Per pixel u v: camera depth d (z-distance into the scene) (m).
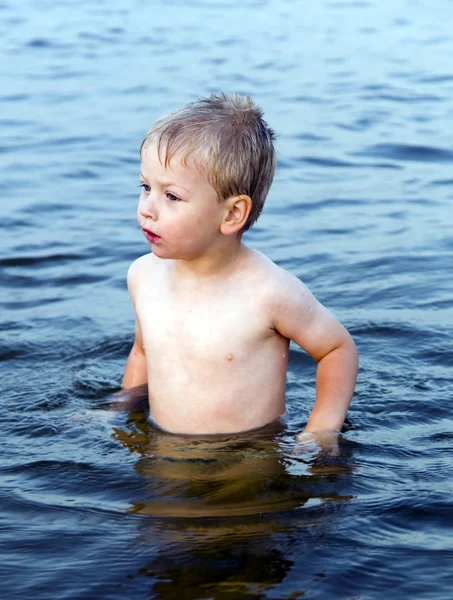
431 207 6.73
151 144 3.10
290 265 5.47
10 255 5.68
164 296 3.39
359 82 11.70
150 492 2.82
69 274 5.38
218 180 3.07
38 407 3.56
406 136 8.97
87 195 7.11
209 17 17.75
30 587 2.31
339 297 4.89
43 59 13.34
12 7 18.75
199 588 2.30
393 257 5.57
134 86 11.41
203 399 3.32
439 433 3.28
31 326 4.54
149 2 19.86
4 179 7.49
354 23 16.92
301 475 2.93
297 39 15.19
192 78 11.88
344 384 3.36
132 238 6.06
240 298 3.27
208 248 3.21
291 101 10.59
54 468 2.99
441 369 3.91
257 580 2.33
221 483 2.87
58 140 8.85
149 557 2.44
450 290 4.96
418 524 2.61
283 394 3.44
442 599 2.25
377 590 2.29
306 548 2.47
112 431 3.33
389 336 4.30
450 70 12.48
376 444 3.17
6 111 10.13
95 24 16.66
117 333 4.45
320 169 7.87
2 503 2.75
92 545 2.50
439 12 18.12
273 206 6.80
